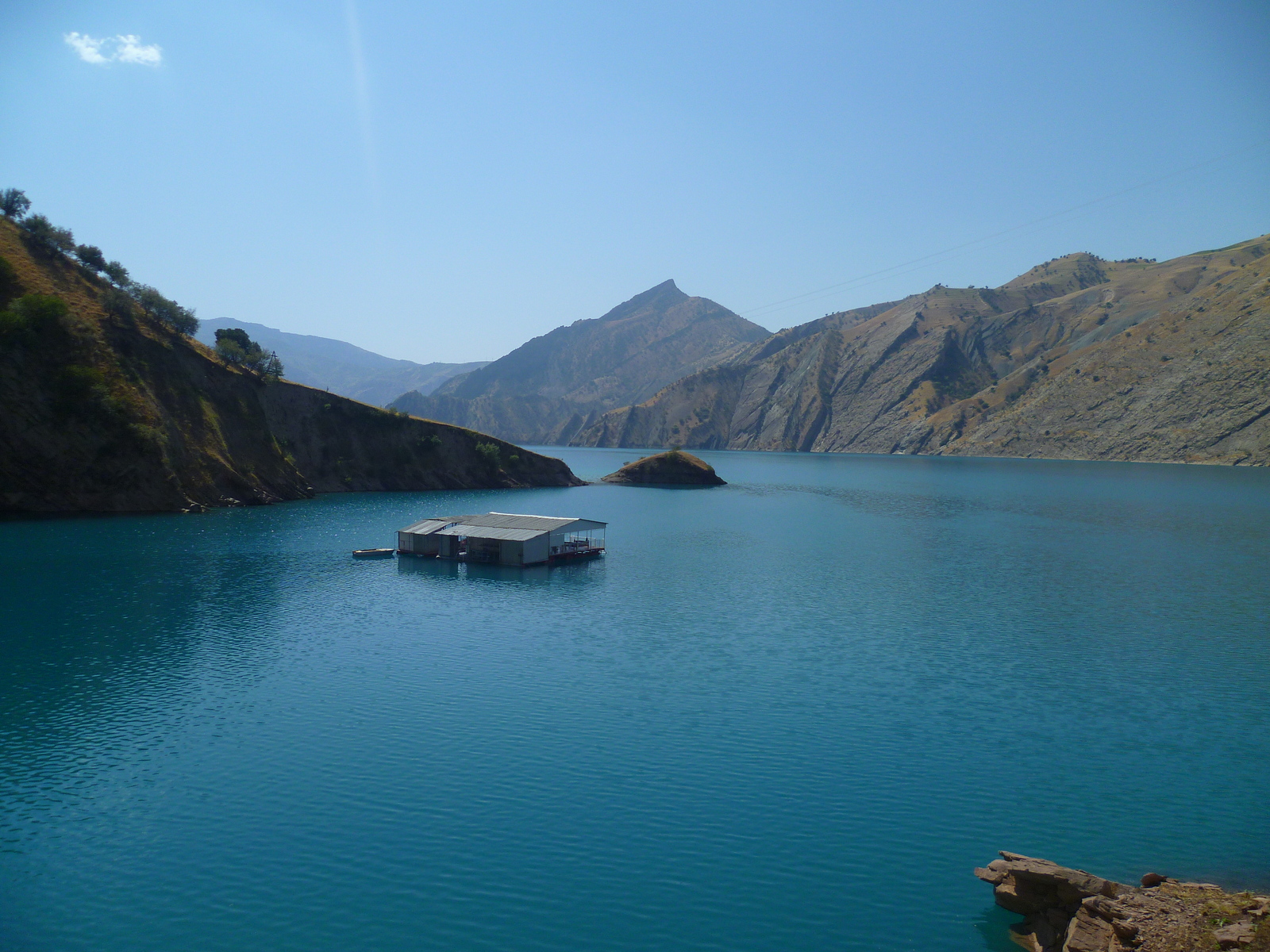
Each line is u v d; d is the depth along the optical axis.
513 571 90.31
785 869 30.23
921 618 69.38
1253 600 77.19
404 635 61.59
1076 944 23.48
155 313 150.38
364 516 132.88
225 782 36.66
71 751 39.78
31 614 65.69
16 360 116.25
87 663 53.34
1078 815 34.53
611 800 35.34
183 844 31.55
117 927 26.45
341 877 29.45
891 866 30.48
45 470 116.12
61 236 144.25
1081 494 190.00
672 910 27.69
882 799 35.84
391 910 27.52
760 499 183.00
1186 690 50.59
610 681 51.31
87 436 119.50
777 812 34.56
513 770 38.16
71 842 31.67
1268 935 21.94
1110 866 30.56
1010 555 105.25
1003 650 59.53
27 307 120.62
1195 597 78.56
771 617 69.25
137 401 127.25
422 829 32.75
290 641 59.53
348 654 56.38
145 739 41.28
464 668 53.69
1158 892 26.56
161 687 48.97
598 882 29.27
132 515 120.25
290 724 43.56
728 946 25.80
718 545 113.12
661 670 53.97
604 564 96.56
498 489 196.12
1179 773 38.78
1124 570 93.94
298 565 90.44
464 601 73.81
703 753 40.47
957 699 48.75
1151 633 64.62
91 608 68.00
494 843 31.80
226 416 149.38
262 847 31.31
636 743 41.53
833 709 46.81
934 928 26.78
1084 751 41.19
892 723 44.81
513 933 26.31
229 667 53.06
